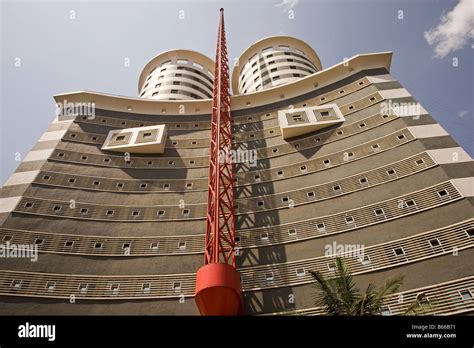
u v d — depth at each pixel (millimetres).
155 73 49781
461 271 16812
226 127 32969
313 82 35438
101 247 22438
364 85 32156
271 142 30688
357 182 23922
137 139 31453
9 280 19484
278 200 24969
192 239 23141
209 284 16422
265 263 20844
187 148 31703
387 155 24703
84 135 31875
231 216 23875
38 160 28453
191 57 53125
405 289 17156
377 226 20641
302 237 21766
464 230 18281
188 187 27672
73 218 24047
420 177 22047
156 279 20719
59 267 20734
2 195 24938
